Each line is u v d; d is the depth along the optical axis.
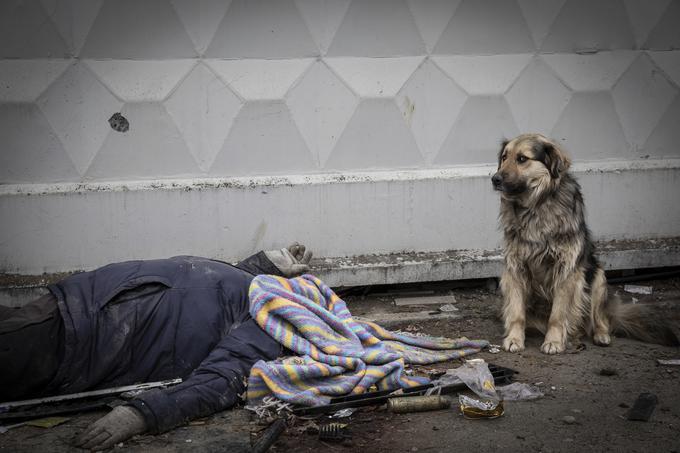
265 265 4.63
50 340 3.62
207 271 4.07
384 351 4.13
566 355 4.54
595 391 3.90
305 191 5.65
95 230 5.40
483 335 5.00
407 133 5.86
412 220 5.84
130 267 3.97
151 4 5.39
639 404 3.62
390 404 3.60
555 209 4.59
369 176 5.76
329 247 5.76
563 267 4.65
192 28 5.46
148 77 5.45
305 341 3.94
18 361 3.52
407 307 5.62
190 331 3.83
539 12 5.96
